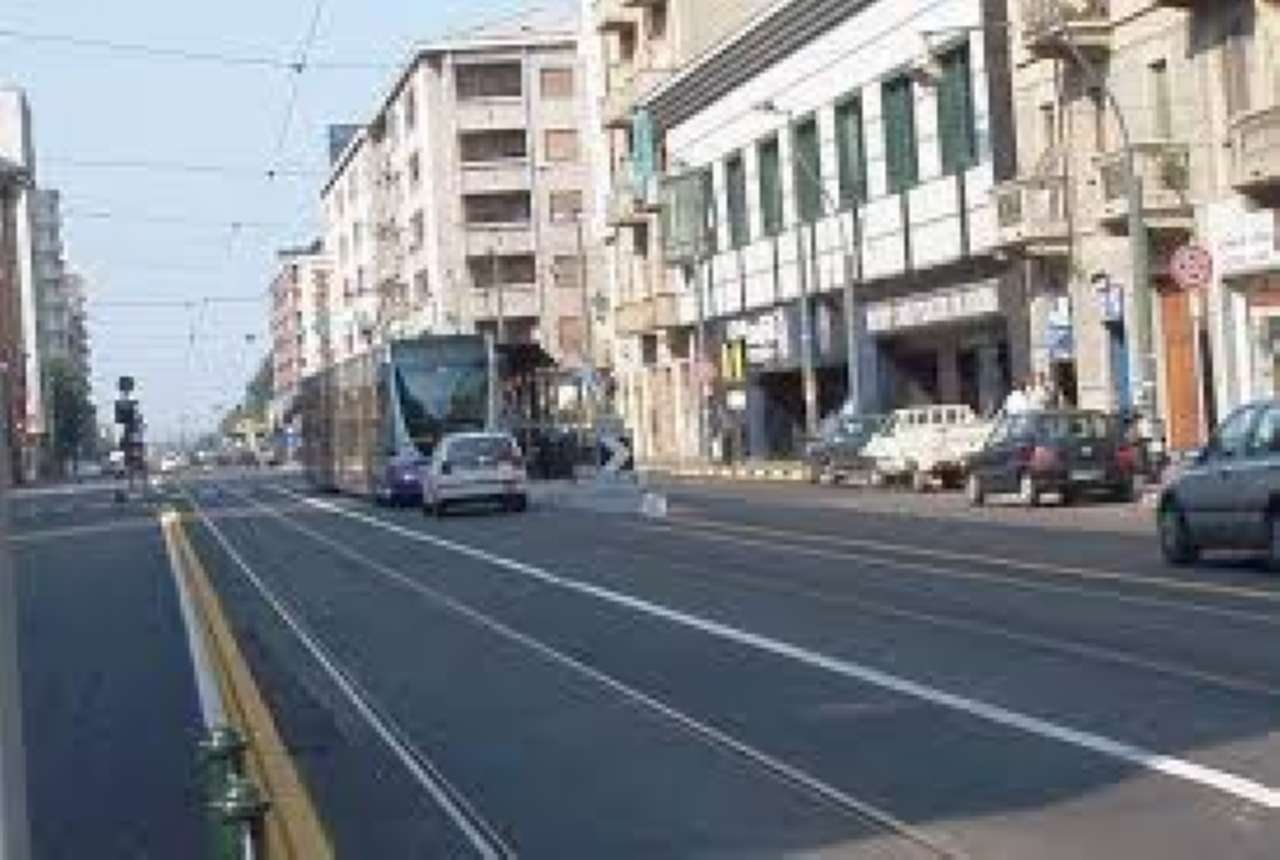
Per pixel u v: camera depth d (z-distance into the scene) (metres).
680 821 11.08
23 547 47.75
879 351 63.47
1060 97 48.56
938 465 49.00
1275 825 10.02
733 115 74.25
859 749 12.95
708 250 77.81
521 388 64.94
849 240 63.59
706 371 75.44
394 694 17.20
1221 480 23.42
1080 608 19.95
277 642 22.05
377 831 11.25
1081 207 48.16
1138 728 12.93
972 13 54.25
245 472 133.12
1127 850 9.66
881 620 20.05
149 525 55.41
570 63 132.38
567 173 132.38
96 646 23.28
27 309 168.38
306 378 83.75
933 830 10.40
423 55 133.12
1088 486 39.38
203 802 12.62
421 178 135.50
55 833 11.87
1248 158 40.00
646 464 79.62
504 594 26.06
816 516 40.28
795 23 66.56
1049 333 50.56
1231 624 17.97
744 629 20.09
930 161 57.53
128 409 75.19
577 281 131.88
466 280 132.62
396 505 55.78
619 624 21.48
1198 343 44.03
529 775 12.85
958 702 14.48
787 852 10.12
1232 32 41.84
